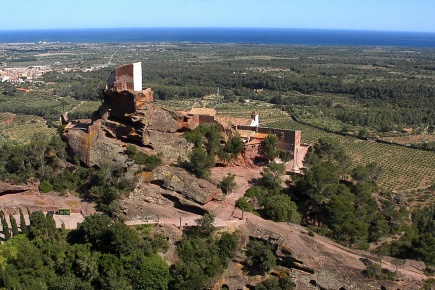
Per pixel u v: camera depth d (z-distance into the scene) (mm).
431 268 74125
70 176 92000
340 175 106688
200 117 105375
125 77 95750
